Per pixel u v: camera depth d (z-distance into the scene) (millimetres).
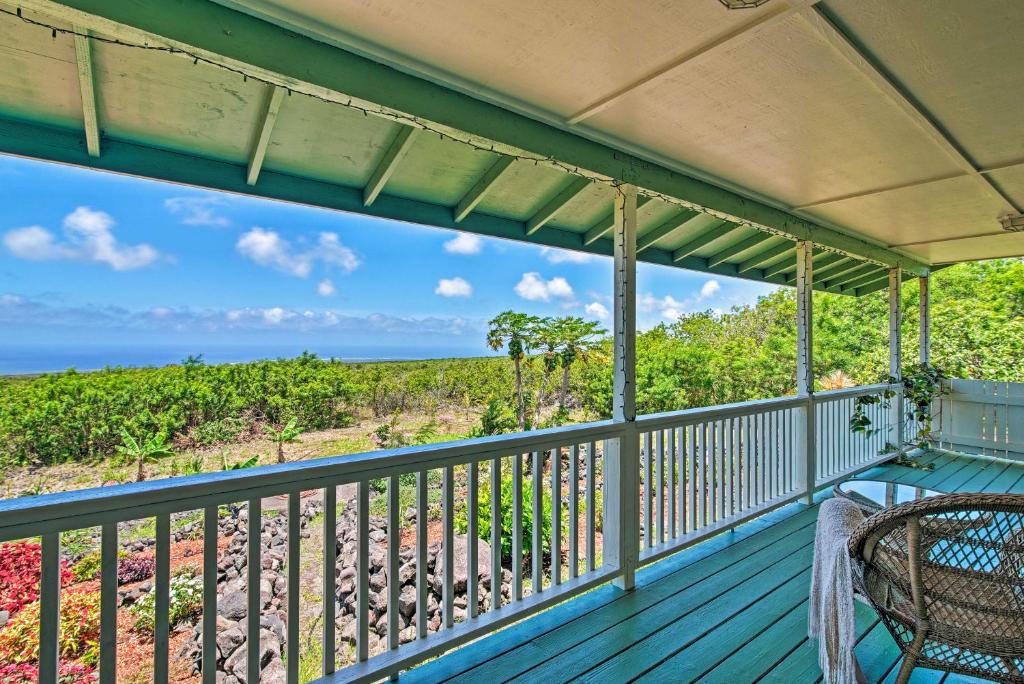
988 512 1382
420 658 1951
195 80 1935
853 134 2555
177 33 1487
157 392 10516
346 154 2561
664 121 2416
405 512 6348
